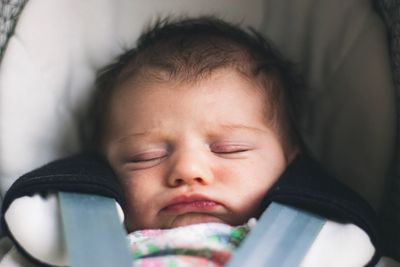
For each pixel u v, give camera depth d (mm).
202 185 448
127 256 401
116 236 413
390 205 491
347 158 514
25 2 520
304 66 531
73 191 442
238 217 455
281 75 508
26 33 514
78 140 533
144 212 460
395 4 474
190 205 449
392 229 487
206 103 468
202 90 472
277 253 403
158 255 425
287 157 492
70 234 412
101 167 467
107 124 497
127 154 476
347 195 445
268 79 494
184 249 424
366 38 499
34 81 515
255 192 460
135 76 492
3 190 506
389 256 489
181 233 429
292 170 464
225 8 541
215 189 452
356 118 505
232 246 425
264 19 540
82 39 532
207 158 458
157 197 457
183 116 467
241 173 460
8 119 506
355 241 424
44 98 518
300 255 405
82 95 533
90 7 531
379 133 490
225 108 469
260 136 473
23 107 510
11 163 505
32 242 430
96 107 522
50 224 433
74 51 530
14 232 436
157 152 468
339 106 516
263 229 414
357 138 507
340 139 517
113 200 441
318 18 521
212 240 427
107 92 508
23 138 509
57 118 523
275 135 484
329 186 449
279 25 538
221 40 503
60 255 431
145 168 467
